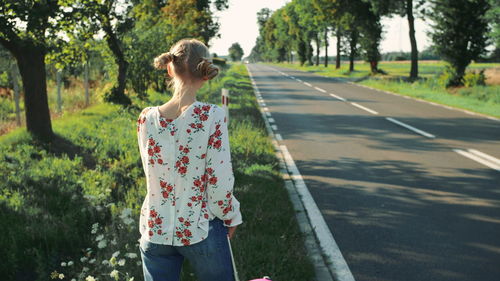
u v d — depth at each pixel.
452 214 5.20
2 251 3.75
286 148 9.16
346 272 3.75
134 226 4.12
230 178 1.73
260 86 29.08
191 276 3.32
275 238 4.07
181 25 19.94
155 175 1.77
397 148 9.06
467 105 16.53
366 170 7.29
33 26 6.53
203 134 1.70
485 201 5.66
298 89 26.41
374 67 41.16
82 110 12.44
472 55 22.52
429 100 19.33
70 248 4.02
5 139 7.70
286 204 5.14
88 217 4.63
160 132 1.74
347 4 38.16
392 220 5.00
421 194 5.96
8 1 6.24
